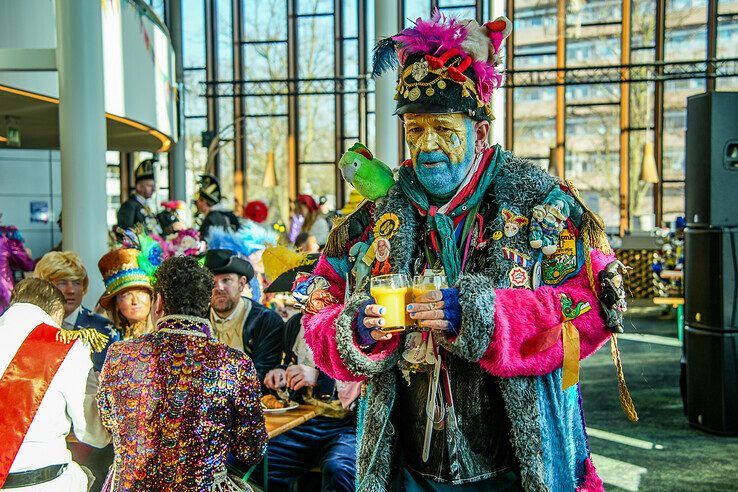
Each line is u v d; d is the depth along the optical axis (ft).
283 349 10.89
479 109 5.02
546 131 44.86
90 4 14.98
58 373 7.41
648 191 44.16
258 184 47.44
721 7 42.50
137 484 6.63
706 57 42.88
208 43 46.52
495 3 26.71
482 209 5.13
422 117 4.99
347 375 5.02
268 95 46.14
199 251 16.42
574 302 4.70
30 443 7.32
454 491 4.97
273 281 11.04
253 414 7.01
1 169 35.14
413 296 4.82
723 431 15.24
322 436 10.38
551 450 4.80
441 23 5.09
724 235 15.14
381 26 17.85
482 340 4.54
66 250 15.11
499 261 4.88
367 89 45.85
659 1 42.98
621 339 28.94
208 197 29.35
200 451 6.70
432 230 5.21
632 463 13.52
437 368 4.94
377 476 5.02
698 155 15.58
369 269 5.33
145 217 25.38
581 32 43.93
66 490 7.54
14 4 16.44
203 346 6.92
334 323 4.99
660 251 31.45
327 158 46.85
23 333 7.50
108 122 22.75
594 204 44.80
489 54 5.14
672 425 16.26
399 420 5.24
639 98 43.86
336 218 5.78
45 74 17.89
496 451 4.99
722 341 15.17
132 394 6.72
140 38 23.00
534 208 4.84
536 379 4.80
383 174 5.48
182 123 43.04
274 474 10.32
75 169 15.03
